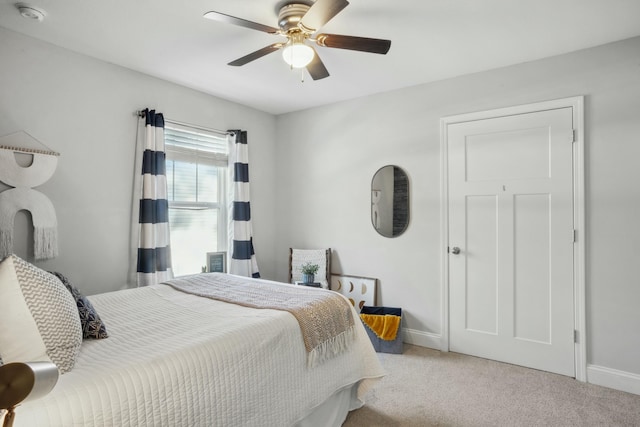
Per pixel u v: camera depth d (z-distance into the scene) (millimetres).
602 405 2201
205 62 2742
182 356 1323
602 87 2473
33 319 1142
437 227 3148
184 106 3273
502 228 2855
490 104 2904
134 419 1139
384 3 1948
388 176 3418
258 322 1680
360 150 3607
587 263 2521
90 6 1980
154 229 2895
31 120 2330
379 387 2455
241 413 1466
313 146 3953
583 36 2348
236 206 3652
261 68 2861
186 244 3365
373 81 3166
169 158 3191
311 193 3973
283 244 4211
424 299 3217
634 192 2369
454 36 2334
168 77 3047
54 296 1238
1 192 2201
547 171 2674
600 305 2477
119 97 2795
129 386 1153
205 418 1336
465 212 3016
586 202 2525
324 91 3432
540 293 2699
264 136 4125
